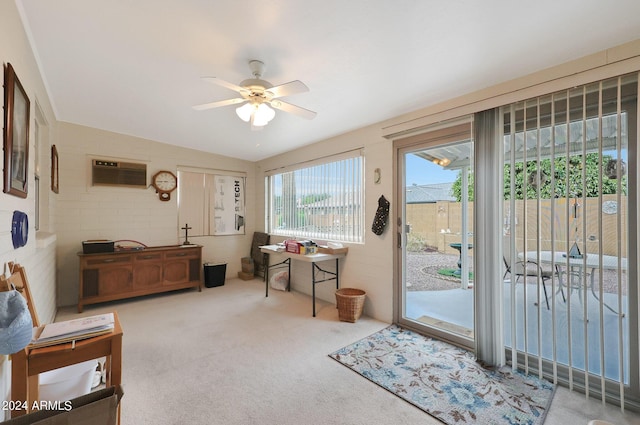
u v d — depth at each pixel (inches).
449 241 120.6
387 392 78.5
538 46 73.4
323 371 88.4
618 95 69.9
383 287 129.1
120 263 151.3
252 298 162.4
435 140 112.0
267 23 69.2
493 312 90.7
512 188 88.1
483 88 96.9
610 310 74.5
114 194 163.6
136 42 79.1
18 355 47.5
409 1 60.6
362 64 85.1
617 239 70.9
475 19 64.7
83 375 62.6
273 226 205.2
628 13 60.6
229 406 72.3
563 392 78.5
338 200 153.1
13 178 58.9
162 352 99.3
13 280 55.2
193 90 108.3
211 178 199.2
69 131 150.0
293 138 160.1
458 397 76.5
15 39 62.7
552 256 80.6
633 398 71.3
